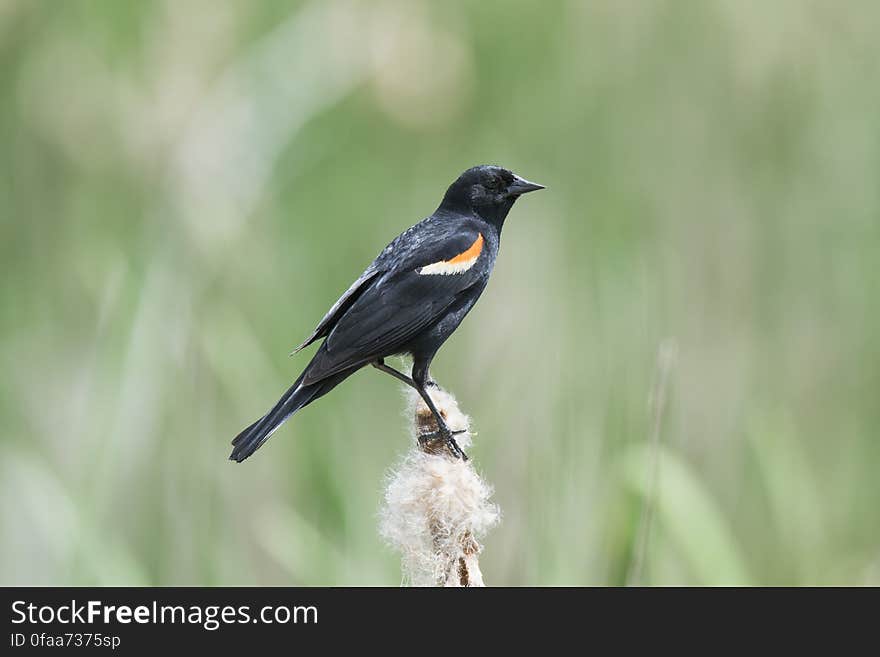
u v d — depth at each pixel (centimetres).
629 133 1333
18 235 1234
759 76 1300
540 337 1099
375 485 1052
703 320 1205
